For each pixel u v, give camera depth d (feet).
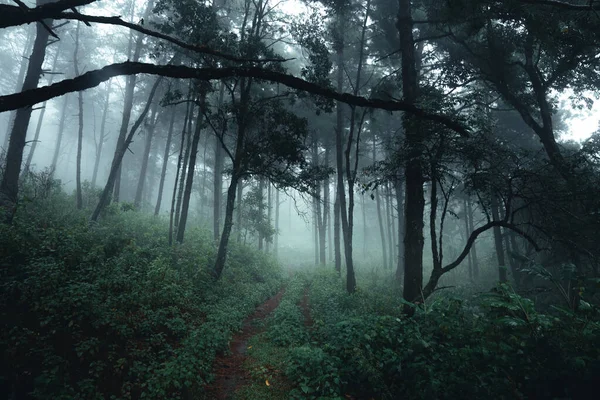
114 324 19.72
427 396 14.23
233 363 21.61
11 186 37.42
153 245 40.98
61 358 15.78
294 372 18.67
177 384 15.93
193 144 49.06
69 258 25.90
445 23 34.81
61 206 45.65
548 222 28.22
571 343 15.14
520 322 16.05
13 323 17.42
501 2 30.04
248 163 43.70
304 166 45.91
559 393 13.84
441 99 26.30
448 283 62.59
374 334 18.79
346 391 16.69
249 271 53.16
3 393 13.50
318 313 32.94
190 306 28.17
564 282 34.73
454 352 15.78
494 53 39.75
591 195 26.73
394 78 46.91
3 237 24.61
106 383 15.80
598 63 39.27
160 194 69.87
